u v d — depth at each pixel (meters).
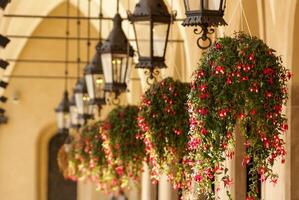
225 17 18.09
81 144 27.48
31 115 38.09
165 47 15.40
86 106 27.36
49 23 37.25
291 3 15.08
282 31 15.66
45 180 38.88
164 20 15.31
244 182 18.03
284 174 15.53
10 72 37.31
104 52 18.02
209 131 12.48
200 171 12.87
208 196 13.00
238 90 12.34
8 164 38.12
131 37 29.22
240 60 12.41
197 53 20.69
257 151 12.57
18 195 38.19
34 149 38.19
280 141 12.56
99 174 24.38
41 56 37.59
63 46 37.66
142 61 15.38
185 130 16.25
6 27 30.12
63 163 35.62
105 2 32.34
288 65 15.28
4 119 37.66
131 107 20.84
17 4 30.97
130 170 20.73
